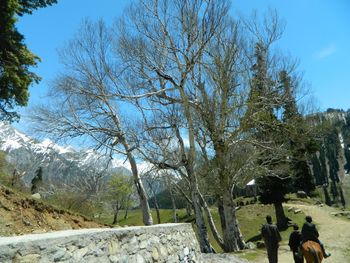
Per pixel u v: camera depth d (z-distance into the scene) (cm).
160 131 2408
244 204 5219
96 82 2241
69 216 1505
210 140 2442
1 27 1719
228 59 2280
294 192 5881
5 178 1945
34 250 410
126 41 2205
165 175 2555
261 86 2364
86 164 2389
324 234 2845
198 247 1049
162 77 2130
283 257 2020
